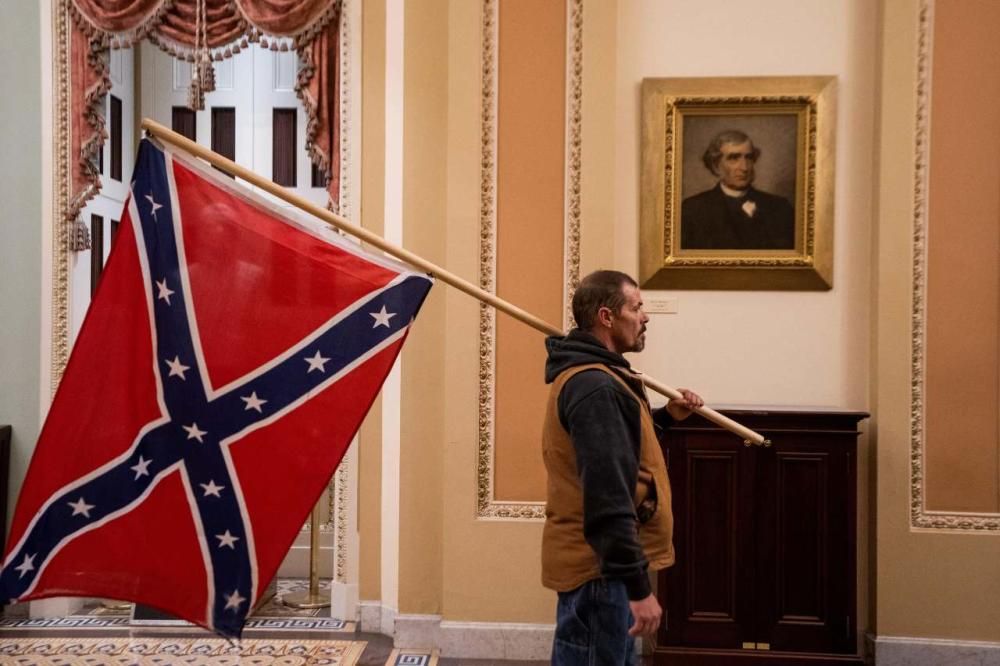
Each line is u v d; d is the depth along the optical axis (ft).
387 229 13.64
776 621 11.67
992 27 12.28
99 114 14.06
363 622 13.65
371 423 13.89
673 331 13.03
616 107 12.89
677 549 11.74
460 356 12.64
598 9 12.55
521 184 12.66
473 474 12.63
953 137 12.31
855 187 12.87
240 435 7.34
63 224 14.11
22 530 7.09
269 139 16.11
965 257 12.32
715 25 12.97
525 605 12.59
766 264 12.84
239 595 7.22
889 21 12.34
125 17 13.65
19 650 12.44
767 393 12.94
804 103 12.75
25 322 14.14
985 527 12.28
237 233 7.52
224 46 13.88
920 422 12.32
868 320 12.84
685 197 12.94
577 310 7.59
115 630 13.39
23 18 13.98
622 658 6.96
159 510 7.24
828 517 11.65
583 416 6.73
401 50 13.26
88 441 7.22
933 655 12.19
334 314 7.52
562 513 7.21
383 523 13.76
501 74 12.67
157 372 7.34
